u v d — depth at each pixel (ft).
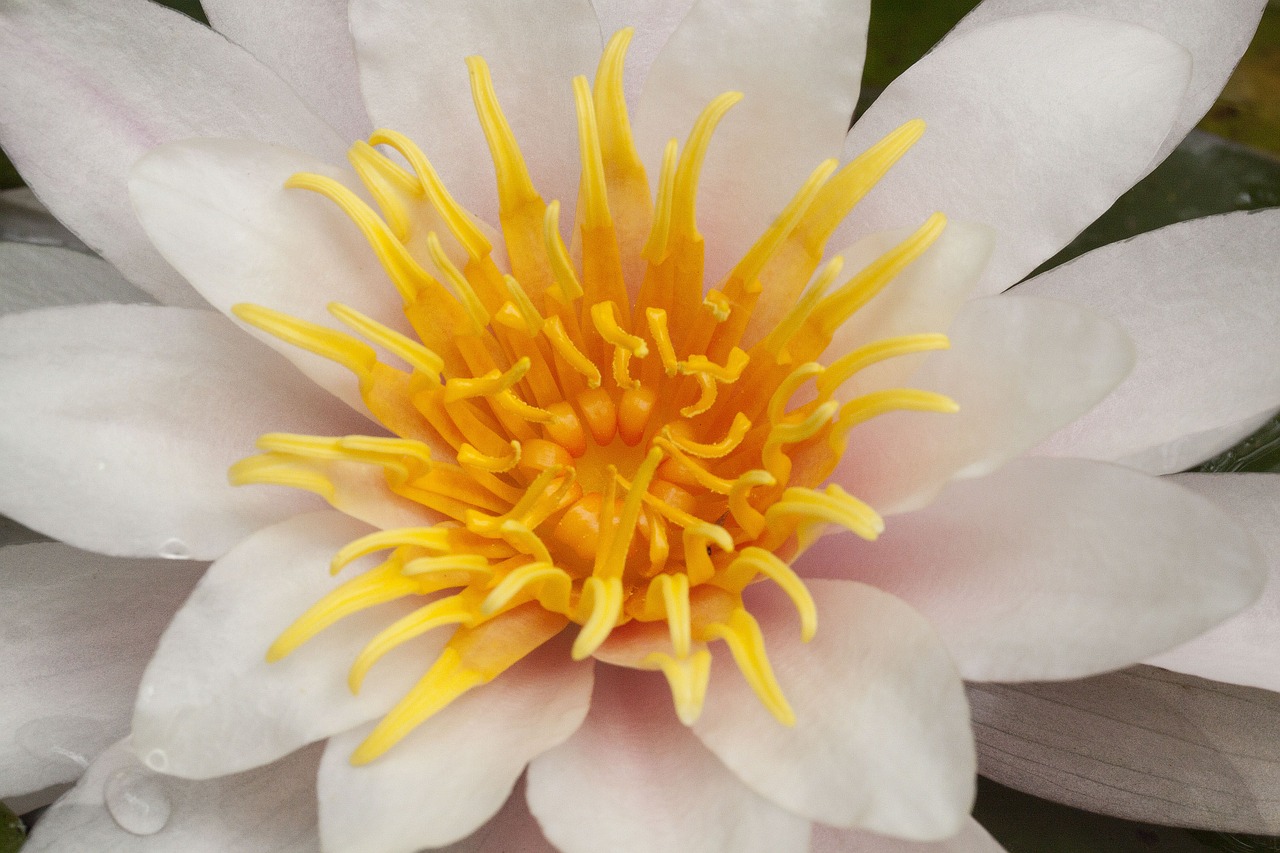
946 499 0.61
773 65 0.64
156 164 0.62
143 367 0.62
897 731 0.57
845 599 0.60
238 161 0.63
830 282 0.62
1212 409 0.64
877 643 0.58
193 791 0.62
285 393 0.64
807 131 0.64
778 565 0.60
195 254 0.62
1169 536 0.58
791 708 0.58
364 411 0.63
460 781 0.58
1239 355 0.64
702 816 0.58
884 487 0.61
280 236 0.63
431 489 0.63
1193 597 0.57
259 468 0.60
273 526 0.61
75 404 0.61
